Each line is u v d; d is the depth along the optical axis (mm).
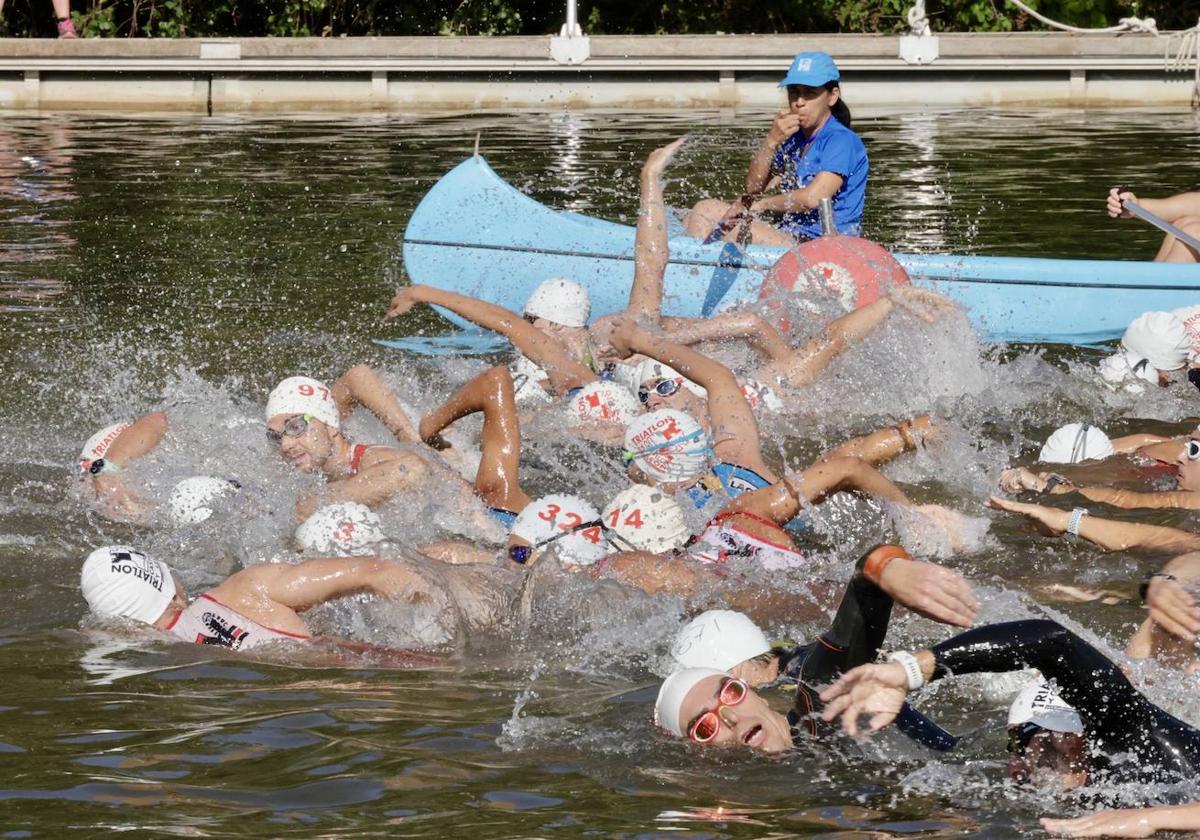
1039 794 6871
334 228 21906
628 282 17828
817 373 13773
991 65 34844
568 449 12547
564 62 35156
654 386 12977
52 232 21734
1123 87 34906
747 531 10047
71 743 7527
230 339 16266
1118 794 6809
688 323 14820
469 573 9539
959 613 6652
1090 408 13773
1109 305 16750
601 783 7051
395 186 24891
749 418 11242
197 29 40875
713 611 8227
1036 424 13352
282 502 11250
